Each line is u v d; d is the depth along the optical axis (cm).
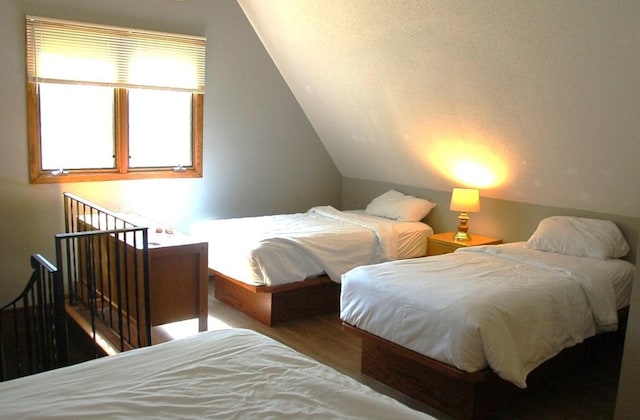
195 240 368
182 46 472
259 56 528
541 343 296
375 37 419
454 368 274
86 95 439
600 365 362
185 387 173
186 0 470
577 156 393
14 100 403
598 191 407
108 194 456
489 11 335
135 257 314
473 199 474
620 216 408
